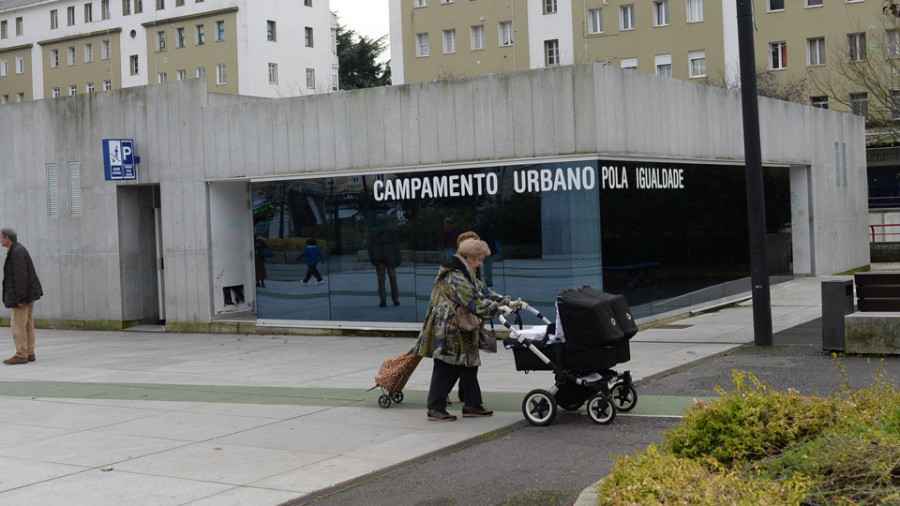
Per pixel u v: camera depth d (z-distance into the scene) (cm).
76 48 8006
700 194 1745
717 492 439
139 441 841
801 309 1664
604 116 1420
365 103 1586
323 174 1636
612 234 1434
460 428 839
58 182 1972
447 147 1513
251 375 1230
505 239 1469
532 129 1441
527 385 1055
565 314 814
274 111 1683
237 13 7050
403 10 6412
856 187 2658
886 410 554
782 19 5147
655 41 5591
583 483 639
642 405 888
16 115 2027
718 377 1014
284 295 1698
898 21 3578
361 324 1616
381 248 1585
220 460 757
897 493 435
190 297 1794
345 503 622
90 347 1639
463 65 6216
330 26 7550
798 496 434
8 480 715
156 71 7500
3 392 1158
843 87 4612
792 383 958
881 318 1093
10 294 1426
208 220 1767
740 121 1936
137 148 1844
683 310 1659
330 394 1053
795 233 2316
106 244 1909
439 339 860
